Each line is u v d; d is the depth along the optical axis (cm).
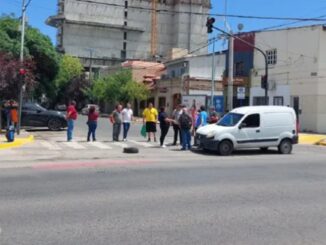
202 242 674
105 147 2152
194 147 2231
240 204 936
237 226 766
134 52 14750
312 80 3831
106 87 7769
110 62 14000
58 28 14400
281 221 805
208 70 6150
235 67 4531
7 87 2619
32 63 2759
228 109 3359
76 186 1112
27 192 1027
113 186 1120
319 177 1325
